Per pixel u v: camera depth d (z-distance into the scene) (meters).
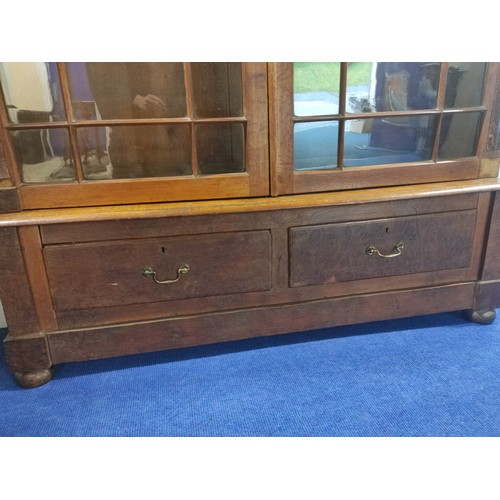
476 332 1.25
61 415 0.96
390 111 1.08
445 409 0.96
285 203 1.02
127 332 1.06
